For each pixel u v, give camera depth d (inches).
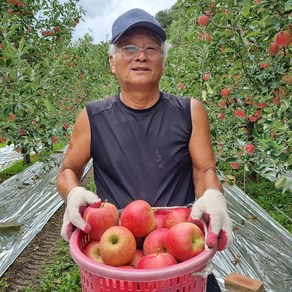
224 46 125.2
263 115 119.3
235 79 138.9
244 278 138.3
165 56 63.1
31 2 222.5
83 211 52.3
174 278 40.0
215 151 141.6
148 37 59.7
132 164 62.6
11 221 210.1
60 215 235.6
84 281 43.5
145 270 38.7
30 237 197.3
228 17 107.3
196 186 64.1
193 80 146.8
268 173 124.4
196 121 63.7
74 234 48.6
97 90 422.3
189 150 64.2
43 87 151.9
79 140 65.6
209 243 43.4
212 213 46.5
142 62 59.8
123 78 61.6
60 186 61.6
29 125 179.8
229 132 145.0
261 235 187.2
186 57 217.3
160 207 57.4
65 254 177.9
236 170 288.0
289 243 178.4
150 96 63.1
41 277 159.0
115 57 61.7
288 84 113.3
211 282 66.0
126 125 63.2
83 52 362.3
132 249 47.4
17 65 130.9
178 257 46.6
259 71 119.4
